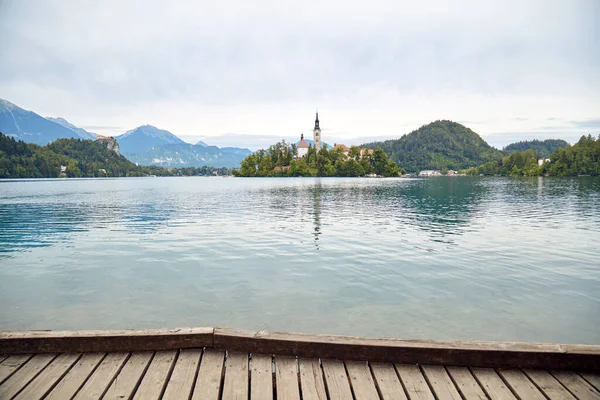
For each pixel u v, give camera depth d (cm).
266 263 1297
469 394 405
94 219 2627
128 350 489
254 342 486
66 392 404
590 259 1345
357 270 1198
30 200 4625
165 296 955
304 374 443
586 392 407
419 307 871
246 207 3494
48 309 875
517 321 793
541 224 2266
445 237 1812
